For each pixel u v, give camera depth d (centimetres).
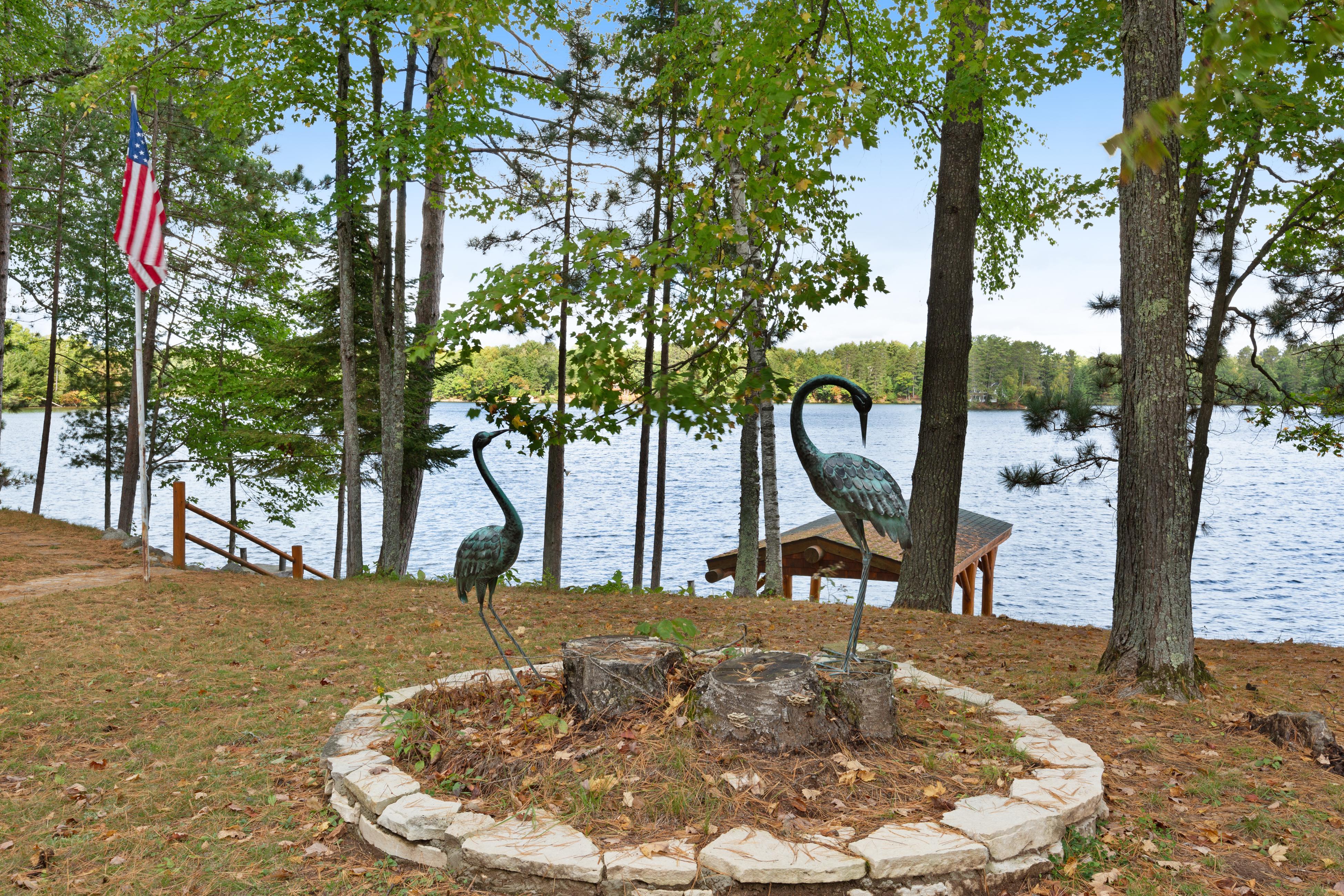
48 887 385
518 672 631
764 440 1426
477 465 538
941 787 421
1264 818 436
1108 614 2852
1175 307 672
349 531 1498
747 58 752
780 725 446
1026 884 371
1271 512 5984
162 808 470
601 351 698
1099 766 456
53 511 4569
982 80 1005
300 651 838
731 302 769
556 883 355
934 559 1220
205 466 2491
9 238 2162
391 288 1875
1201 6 777
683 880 342
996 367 12588
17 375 4138
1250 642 965
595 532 4784
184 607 1045
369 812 423
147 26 1271
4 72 1798
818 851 356
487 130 1362
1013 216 1645
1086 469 1396
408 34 892
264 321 2330
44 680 723
